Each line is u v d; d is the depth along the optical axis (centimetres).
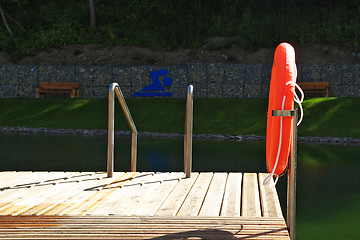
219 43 2477
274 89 238
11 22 2647
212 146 1227
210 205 316
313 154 1069
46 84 2222
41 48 2486
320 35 2462
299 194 612
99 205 314
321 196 599
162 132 1592
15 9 2691
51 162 875
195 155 1017
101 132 1605
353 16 2603
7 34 2542
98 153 1021
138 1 2691
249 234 242
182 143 1305
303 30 2441
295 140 247
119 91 441
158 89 2252
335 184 681
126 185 400
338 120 1628
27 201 328
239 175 469
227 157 982
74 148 1121
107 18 2756
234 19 2683
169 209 302
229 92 2239
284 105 229
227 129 1605
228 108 1836
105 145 1196
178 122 1717
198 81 2247
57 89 2312
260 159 948
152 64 2392
